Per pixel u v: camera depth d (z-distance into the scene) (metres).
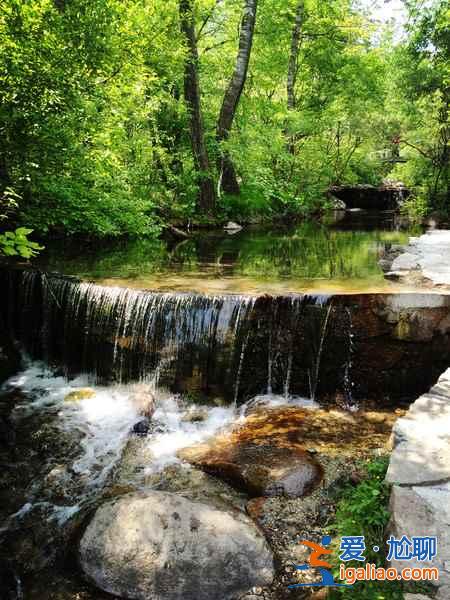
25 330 6.27
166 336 5.24
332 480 3.54
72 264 6.95
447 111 16.34
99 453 4.11
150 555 2.72
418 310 4.90
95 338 5.65
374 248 9.29
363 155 24.00
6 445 4.20
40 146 6.41
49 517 3.32
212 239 10.70
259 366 5.15
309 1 18.19
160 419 4.73
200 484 3.64
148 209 10.81
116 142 8.85
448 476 2.69
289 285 5.68
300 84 22.23
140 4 10.33
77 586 2.72
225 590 2.62
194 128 13.27
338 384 5.14
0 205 6.91
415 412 3.38
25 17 6.23
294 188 17.03
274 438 4.16
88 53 7.04
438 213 16.30
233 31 16.89
